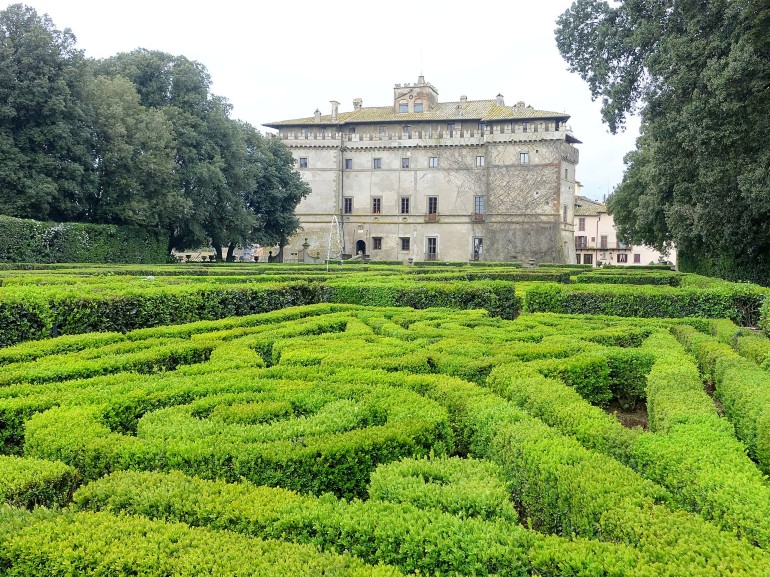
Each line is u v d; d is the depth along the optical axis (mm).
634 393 7316
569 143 64250
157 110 39375
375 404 5230
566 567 2719
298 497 3480
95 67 39250
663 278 22797
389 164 65625
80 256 32344
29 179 30078
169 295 11141
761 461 4359
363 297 14938
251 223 48281
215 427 4551
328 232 65500
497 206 62562
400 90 66125
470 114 64125
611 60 22469
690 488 3436
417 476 3766
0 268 23344
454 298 14438
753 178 18703
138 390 5410
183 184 41469
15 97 29562
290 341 8312
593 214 86375
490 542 2941
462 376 6816
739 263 25328
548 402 5172
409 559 2957
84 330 9758
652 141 24844
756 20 17234
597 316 11633
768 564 2568
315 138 65562
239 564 2768
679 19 20281
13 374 5953
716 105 18625
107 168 34906
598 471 3564
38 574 2857
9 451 4879
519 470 4078
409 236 65125
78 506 3461
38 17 31312
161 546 2932
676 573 2543
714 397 7258
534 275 22547
